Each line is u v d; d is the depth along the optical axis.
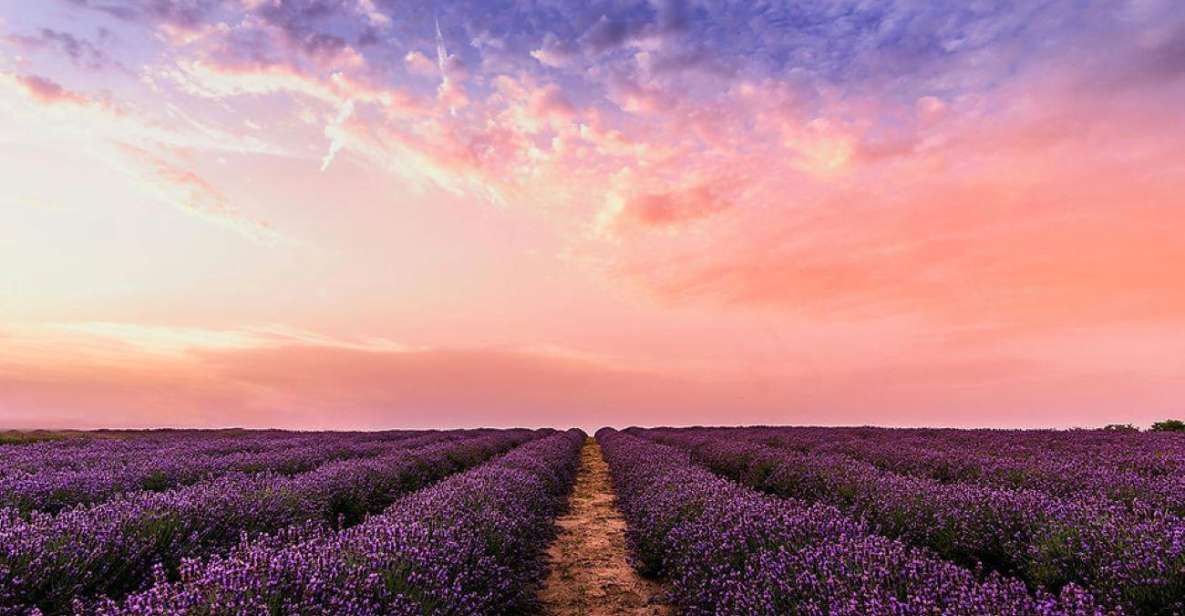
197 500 6.56
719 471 15.11
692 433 32.41
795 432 28.59
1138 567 4.40
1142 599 4.21
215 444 19.20
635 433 38.97
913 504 7.24
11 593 3.89
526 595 6.05
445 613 4.08
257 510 6.88
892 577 4.04
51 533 4.88
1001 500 6.78
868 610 3.51
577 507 12.14
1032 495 7.01
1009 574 5.89
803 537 5.48
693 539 6.13
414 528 5.48
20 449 16.31
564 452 20.27
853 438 22.14
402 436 31.45
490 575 5.45
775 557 4.97
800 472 11.29
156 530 5.48
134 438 26.33
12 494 7.37
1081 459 12.20
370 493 9.88
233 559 3.93
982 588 3.56
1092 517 5.71
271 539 5.53
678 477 10.23
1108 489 7.98
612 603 6.02
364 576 4.09
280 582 3.63
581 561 7.66
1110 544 4.98
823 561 4.51
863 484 9.02
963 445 17.33
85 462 12.22
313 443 21.19
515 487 9.83
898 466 12.60
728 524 6.18
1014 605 3.35
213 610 3.22
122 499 7.02
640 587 6.56
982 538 6.25
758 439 23.47
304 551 4.41
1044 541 5.52
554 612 5.78
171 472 10.53
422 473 13.12
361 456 17.31
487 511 7.08
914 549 4.64
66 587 4.26
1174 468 10.05
